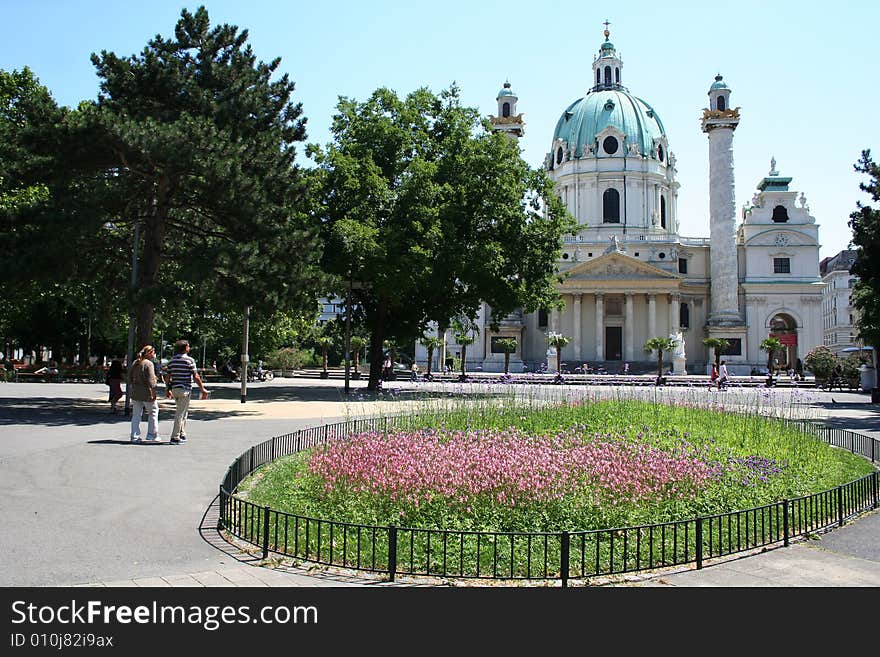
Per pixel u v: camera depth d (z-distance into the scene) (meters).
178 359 18.42
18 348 62.53
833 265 124.06
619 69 107.56
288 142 30.89
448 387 44.28
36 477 13.41
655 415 21.50
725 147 88.50
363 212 38.03
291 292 26.95
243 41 30.33
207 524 10.62
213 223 29.30
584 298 92.00
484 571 8.78
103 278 30.80
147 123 24.00
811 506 10.93
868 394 48.62
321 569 8.67
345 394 36.09
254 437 19.66
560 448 14.87
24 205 25.17
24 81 43.50
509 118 94.44
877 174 31.08
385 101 41.91
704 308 94.12
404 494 11.30
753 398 33.25
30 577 8.14
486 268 39.06
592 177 97.50
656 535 10.43
